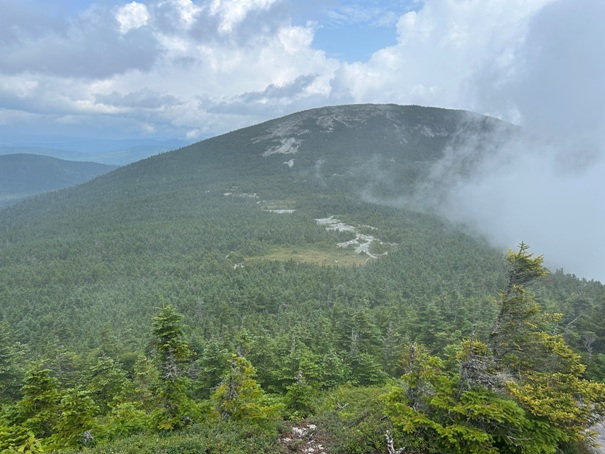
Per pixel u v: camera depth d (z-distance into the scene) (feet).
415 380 50.08
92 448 50.11
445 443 45.19
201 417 58.18
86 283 408.87
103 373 95.76
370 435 49.44
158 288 358.02
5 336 108.58
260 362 103.40
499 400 45.78
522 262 67.00
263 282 354.95
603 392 50.44
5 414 62.23
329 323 185.26
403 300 293.84
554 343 65.26
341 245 569.64
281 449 48.52
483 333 139.03
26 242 581.94
